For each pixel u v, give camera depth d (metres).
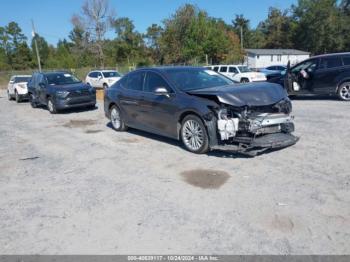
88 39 59.28
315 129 7.36
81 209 4.06
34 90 14.66
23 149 7.21
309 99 12.63
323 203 3.82
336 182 4.38
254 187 4.38
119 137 7.85
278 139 5.58
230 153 5.89
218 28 47.00
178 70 6.90
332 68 11.48
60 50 72.75
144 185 4.71
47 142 7.79
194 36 44.69
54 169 5.68
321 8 59.28
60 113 12.88
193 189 4.46
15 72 45.31
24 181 5.17
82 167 5.70
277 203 3.89
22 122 11.21
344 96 11.50
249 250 3.05
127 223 3.66
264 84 6.14
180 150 6.33
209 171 5.09
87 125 9.84
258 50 56.62
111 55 65.38
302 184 4.38
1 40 72.44
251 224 3.48
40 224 3.75
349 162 5.11
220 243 3.19
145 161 5.81
